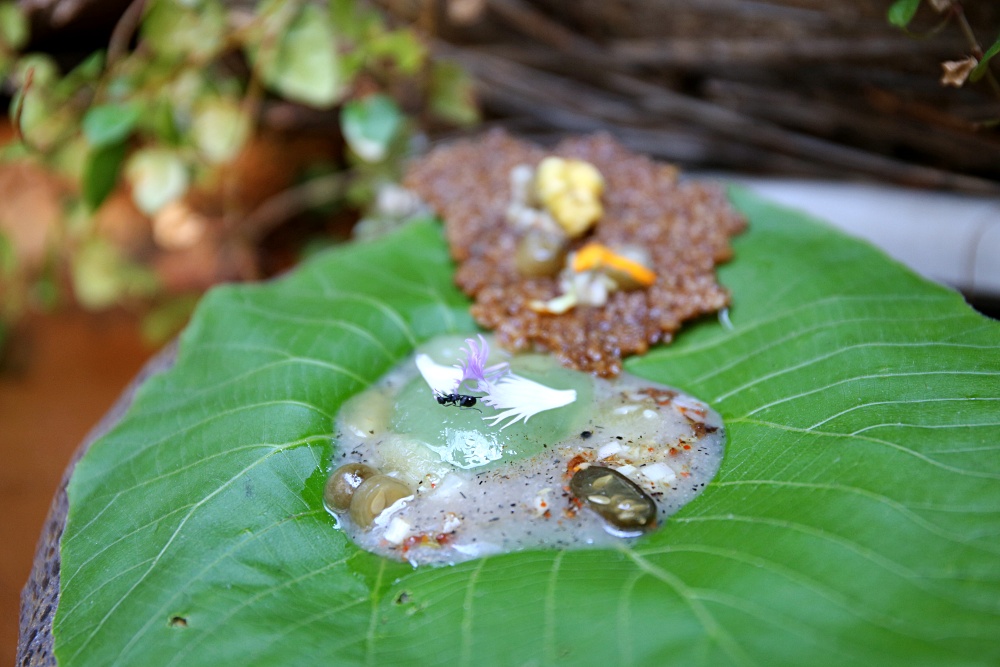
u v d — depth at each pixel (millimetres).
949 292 277
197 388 277
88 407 401
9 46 349
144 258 437
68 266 436
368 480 249
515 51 391
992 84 288
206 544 243
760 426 257
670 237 305
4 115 421
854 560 220
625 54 377
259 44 347
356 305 295
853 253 297
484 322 290
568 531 240
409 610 230
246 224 427
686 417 264
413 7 388
